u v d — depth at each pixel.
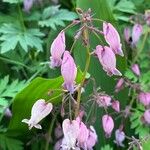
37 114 0.13
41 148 0.18
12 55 0.18
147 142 0.17
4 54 0.18
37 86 0.14
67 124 0.13
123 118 0.18
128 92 0.18
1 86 0.16
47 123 0.18
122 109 0.18
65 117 0.17
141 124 0.18
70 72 0.12
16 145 0.17
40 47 0.17
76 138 0.13
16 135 0.17
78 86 0.13
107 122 0.16
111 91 0.18
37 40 0.18
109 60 0.13
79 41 0.17
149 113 0.18
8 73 0.18
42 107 0.13
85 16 0.13
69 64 0.12
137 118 0.18
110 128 0.16
